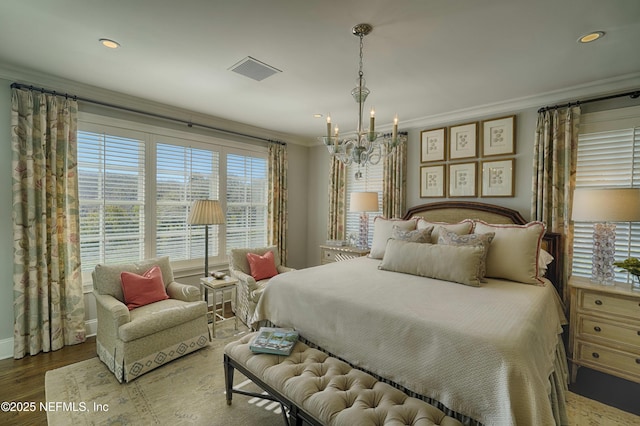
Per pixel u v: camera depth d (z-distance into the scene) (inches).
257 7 68.4
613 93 107.9
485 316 65.8
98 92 121.6
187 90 121.6
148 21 74.6
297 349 76.6
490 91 118.6
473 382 54.1
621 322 88.5
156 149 143.3
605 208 93.0
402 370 63.4
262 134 188.1
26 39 83.8
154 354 96.8
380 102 132.7
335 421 51.8
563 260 114.0
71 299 114.7
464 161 145.3
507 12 69.0
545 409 49.2
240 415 77.0
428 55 90.2
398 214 162.7
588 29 75.5
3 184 104.0
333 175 194.7
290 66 98.9
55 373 95.0
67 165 114.0
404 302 74.9
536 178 122.3
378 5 67.1
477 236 104.3
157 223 143.8
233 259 145.5
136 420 74.5
